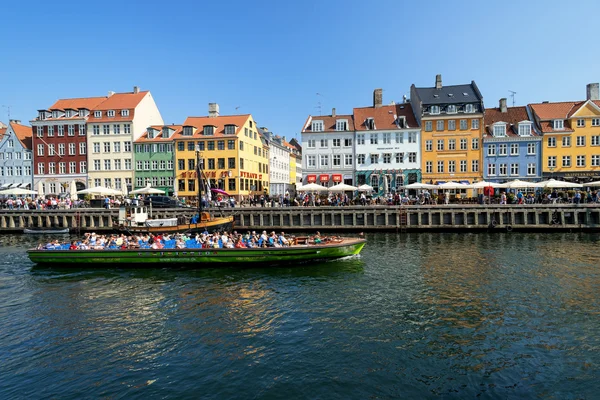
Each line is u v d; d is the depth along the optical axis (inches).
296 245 858.8
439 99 2009.1
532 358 405.4
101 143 2171.5
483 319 511.5
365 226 1397.6
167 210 1488.7
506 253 941.8
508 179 1902.1
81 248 877.8
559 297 594.6
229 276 761.6
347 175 2027.6
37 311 577.9
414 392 348.8
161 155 2128.4
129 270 826.8
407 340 451.8
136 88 2348.7
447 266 813.9
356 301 596.7
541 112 1967.3
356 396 343.9
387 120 2052.2
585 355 410.0
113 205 1657.2
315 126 2059.5
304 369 389.7
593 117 1835.6
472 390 351.3
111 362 413.1
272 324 507.8
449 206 1352.1
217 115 2293.3
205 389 358.3
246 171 2174.0
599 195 1395.2
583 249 979.3
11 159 2237.9
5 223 1551.4
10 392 360.5
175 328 500.7
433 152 1961.1
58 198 1985.7
